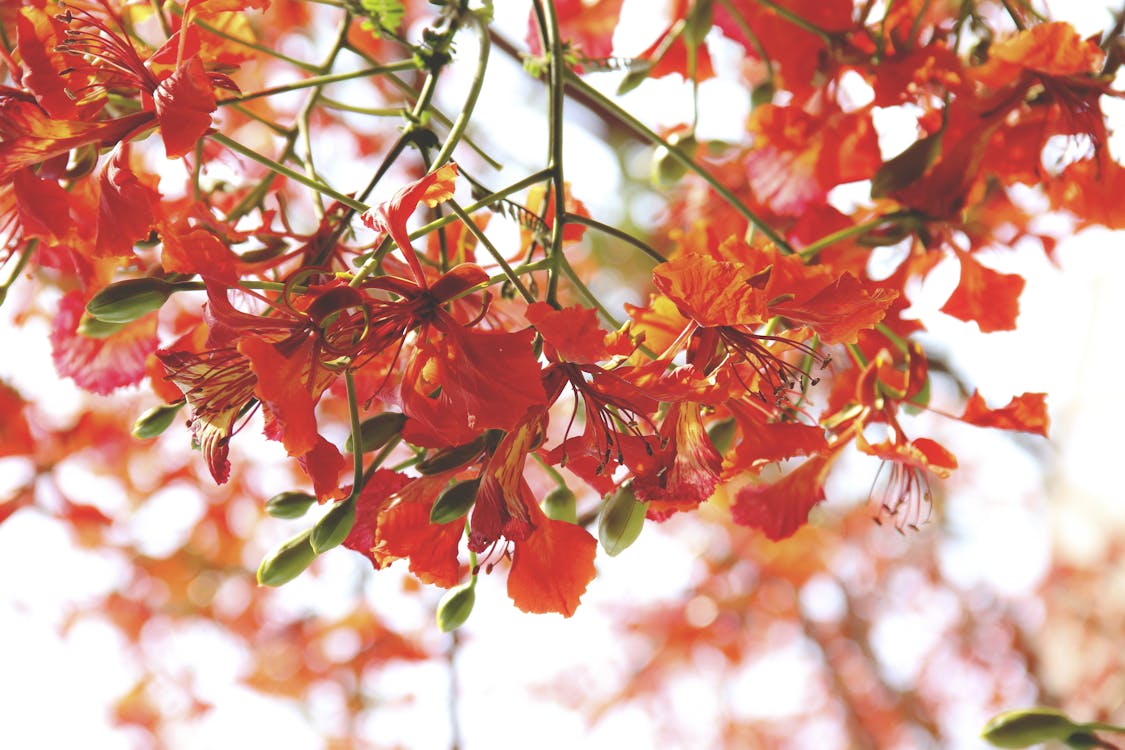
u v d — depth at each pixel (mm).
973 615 3062
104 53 745
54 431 1484
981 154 857
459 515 735
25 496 1464
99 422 1530
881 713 3145
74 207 792
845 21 903
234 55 832
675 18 987
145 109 738
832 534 2729
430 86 796
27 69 729
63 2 747
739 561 2607
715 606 2648
